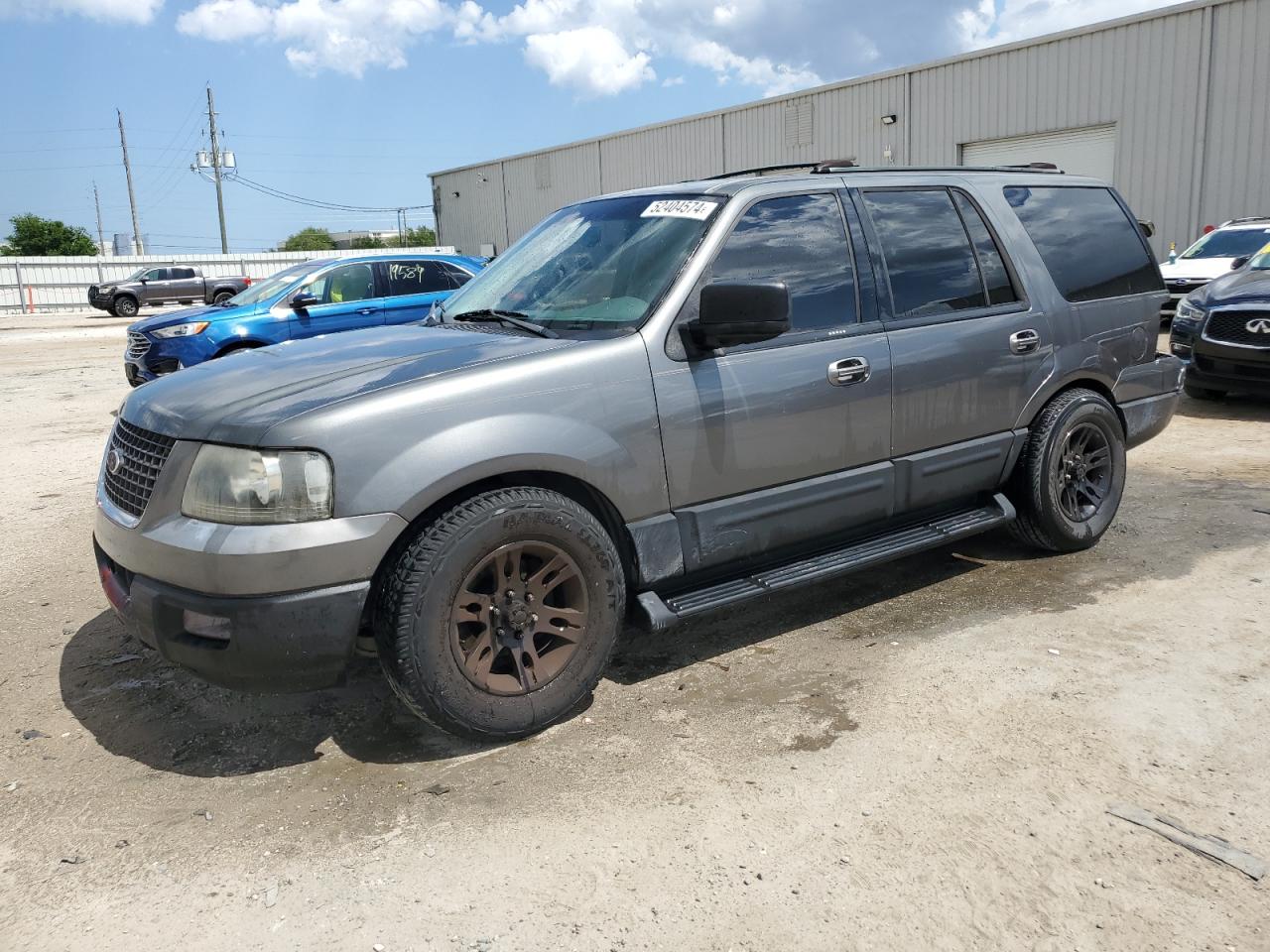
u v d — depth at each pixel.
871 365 3.97
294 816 2.90
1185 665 3.67
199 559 2.87
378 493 2.94
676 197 3.96
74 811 2.97
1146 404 5.24
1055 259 4.80
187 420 3.10
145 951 2.35
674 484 3.52
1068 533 4.84
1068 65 20.39
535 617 3.24
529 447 3.16
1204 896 2.43
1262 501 5.86
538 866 2.62
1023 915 2.38
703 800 2.90
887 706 3.45
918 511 4.34
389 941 2.36
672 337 3.50
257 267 41.28
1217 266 14.02
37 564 5.45
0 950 2.37
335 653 2.96
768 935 2.34
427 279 11.10
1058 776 2.97
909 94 23.52
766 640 4.11
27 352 19.95
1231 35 17.86
